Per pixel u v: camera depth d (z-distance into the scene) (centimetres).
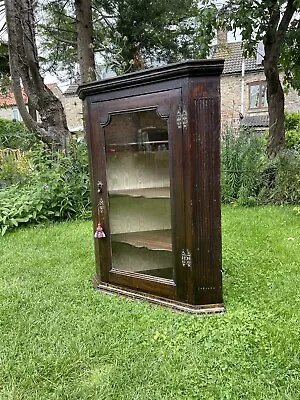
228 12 564
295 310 210
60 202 489
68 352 174
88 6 620
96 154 244
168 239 221
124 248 244
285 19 565
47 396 144
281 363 160
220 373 155
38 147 550
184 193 203
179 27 723
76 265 306
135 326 197
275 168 560
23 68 590
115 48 676
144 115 215
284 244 342
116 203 243
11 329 197
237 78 1445
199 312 209
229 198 566
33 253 343
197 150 195
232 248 336
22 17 561
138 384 150
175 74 190
